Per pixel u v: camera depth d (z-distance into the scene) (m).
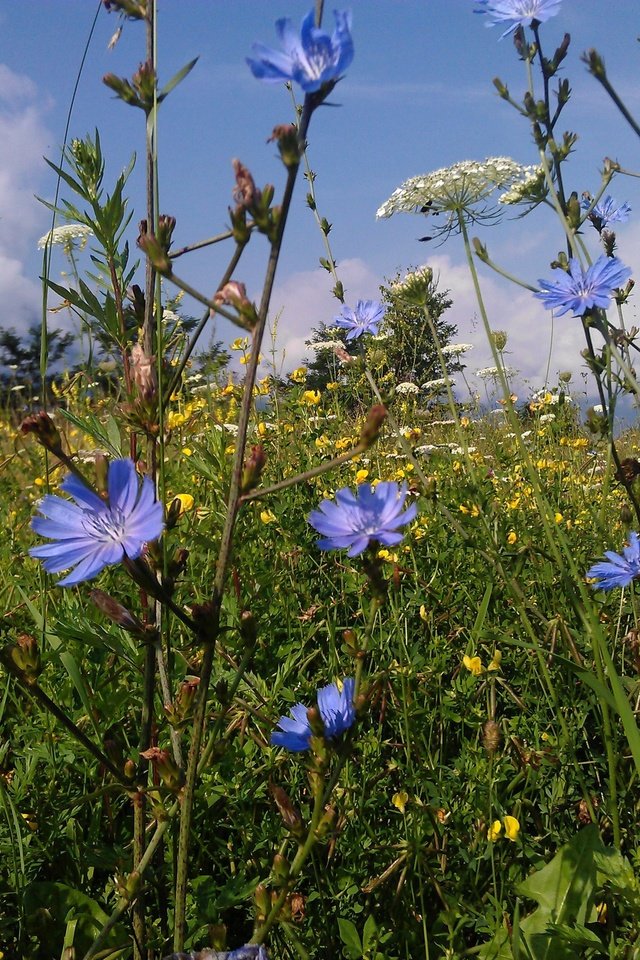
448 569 0.63
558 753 0.44
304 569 0.64
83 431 0.32
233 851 0.42
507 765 0.43
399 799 0.39
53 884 0.36
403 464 0.86
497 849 0.41
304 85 0.23
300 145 0.23
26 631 0.50
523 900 0.39
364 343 0.82
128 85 0.30
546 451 0.97
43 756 0.41
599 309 0.42
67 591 0.51
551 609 0.58
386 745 0.46
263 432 0.81
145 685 0.31
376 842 0.40
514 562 0.57
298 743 0.27
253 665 0.52
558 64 0.43
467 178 0.54
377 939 0.35
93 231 0.31
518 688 0.53
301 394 0.90
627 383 0.44
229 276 0.25
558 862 0.38
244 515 0.61
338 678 0.47
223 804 0.43
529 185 0.45
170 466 0.69
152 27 0.30
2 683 0.47
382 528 0.27
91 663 0.45
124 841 0.41
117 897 0.37
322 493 0.76
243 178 0.23
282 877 0.26
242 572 0.59
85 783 0.43
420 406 1.22
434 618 0.59
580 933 0.34
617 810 0.43
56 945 0.34
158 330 0.29
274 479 0.74
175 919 0.27
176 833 0.35
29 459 0.84
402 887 0.38
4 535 0.68
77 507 0.25
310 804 0.41
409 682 0.46
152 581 0.25
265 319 0.24
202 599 0.48
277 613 0.57
